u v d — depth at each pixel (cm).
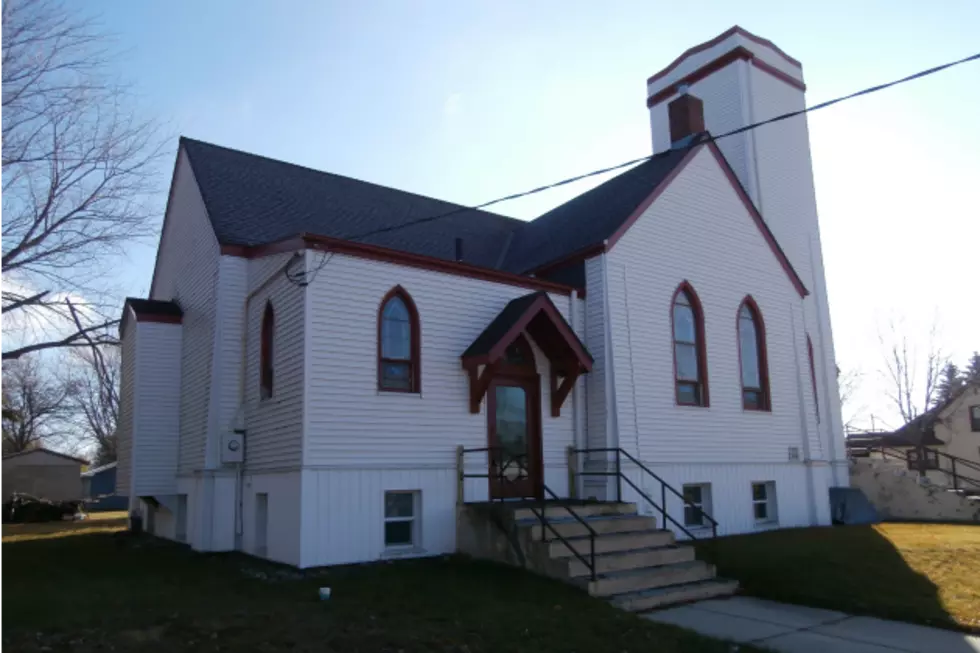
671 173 1844
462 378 1462
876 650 856
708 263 1889
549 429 1587
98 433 5350
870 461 2553
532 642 847
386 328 1392
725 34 2470
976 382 5022
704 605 1109
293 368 1315
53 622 843
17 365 3825
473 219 2305
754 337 1995
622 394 1628
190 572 1266
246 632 830
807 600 1109
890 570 1241
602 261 1667
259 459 1436
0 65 1825
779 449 1973
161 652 752
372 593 1051
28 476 4309
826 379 2380
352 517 1286
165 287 2114
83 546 1744
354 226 1886
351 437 1303
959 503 2164
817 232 2522
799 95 2595
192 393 1722
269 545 1345
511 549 1260
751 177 2362
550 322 1520
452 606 988
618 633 897
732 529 1791
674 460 1700
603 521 1323
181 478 1744
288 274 1366
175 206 2042
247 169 1938
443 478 1402
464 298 1494
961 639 902
